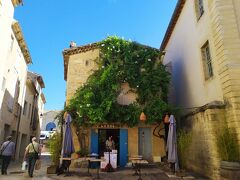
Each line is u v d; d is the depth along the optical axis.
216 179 8.66
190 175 10.15
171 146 10.62
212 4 9.95
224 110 8.96
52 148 11.49
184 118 13.02
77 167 13.04
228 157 7.97
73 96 14.45
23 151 22.59
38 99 29.31
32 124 25.84
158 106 13.37
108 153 12.30
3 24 13.59
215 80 9.92
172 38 17.28
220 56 9.25
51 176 10.08
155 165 13.20
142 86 14.25
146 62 14.75
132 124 13.66
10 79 16.27
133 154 13.80
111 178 9.77
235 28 9.15
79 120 13.55
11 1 14.88
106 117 13.38
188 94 13.54
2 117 14.74
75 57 15.30
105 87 13.91
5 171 10.39
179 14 15.38
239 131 8.12
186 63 14.00
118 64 14.57
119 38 15.16
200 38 11.66
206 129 9.59
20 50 18.70
